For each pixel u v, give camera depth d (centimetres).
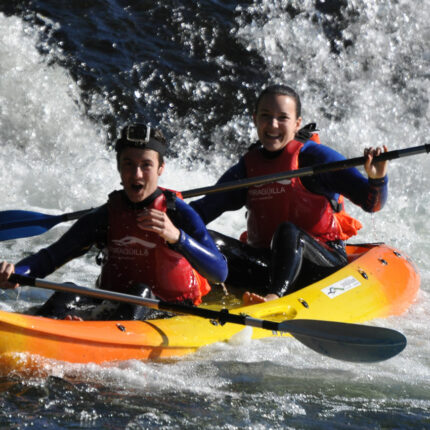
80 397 1147
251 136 3212
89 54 3284
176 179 2947
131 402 1142
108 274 1445
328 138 3200
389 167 2973
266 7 3547
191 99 3275
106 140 3103
